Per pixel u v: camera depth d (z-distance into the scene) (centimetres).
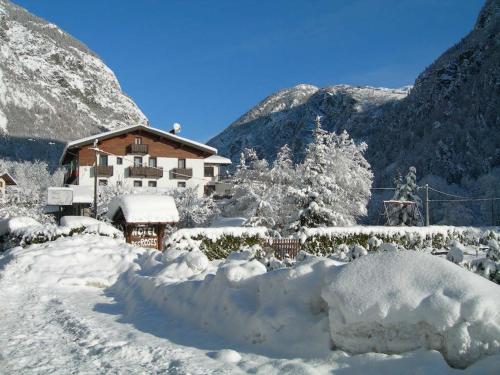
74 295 1102
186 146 5138
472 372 453
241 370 525
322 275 625
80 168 4791
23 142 14838
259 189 3475
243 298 713
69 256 1392
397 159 10788
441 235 2877
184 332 709
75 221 2006
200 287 823
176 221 2000
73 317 830
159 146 5062
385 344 518
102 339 673
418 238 2462
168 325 756
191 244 1923
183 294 857
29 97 19050
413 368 475
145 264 1287
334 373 505
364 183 3491
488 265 721
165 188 4631
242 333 652
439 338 493
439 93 13700
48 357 594
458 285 507
